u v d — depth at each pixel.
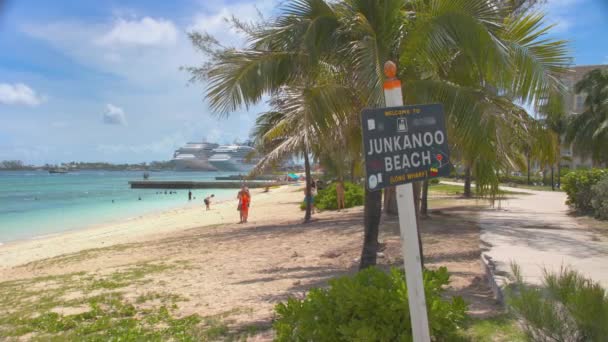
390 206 17.52
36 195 61.03
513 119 6.86
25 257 16.41
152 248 15.23
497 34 6.18
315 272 9.13
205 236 17.47
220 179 119.00
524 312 3.31
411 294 3.17
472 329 4.81
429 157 3.19
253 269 10.05
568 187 17.52
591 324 2.99
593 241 10.21
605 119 32.75
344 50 6.91
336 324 4.13
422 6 6.64
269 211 28.61
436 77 7.04
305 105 6.54
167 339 5.51
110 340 5.54
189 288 8.46
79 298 8.09
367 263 7.83
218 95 7.13
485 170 6.29
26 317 6.97
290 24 7.01
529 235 11.36
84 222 30.02
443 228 14.00
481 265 8.75
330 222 18.33
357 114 7.27
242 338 5.38
